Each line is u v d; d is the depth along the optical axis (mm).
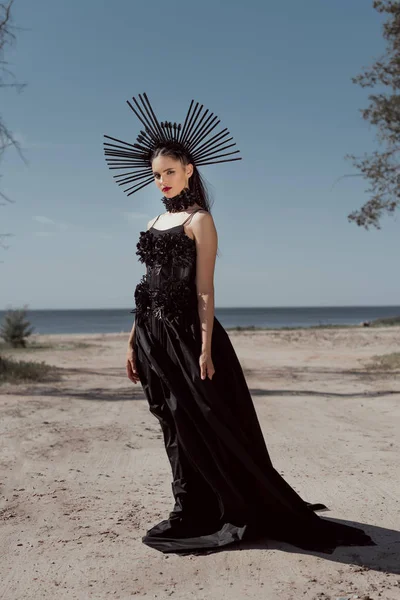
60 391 12086
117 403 10320
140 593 2873
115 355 24812
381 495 4531
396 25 17156
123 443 6750
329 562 3193
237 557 3268
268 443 6738
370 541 3467
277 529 3504
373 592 2844
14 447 6430
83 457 5992
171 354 3422
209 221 3510
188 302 3451
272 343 30844
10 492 4691
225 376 3418
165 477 5195
